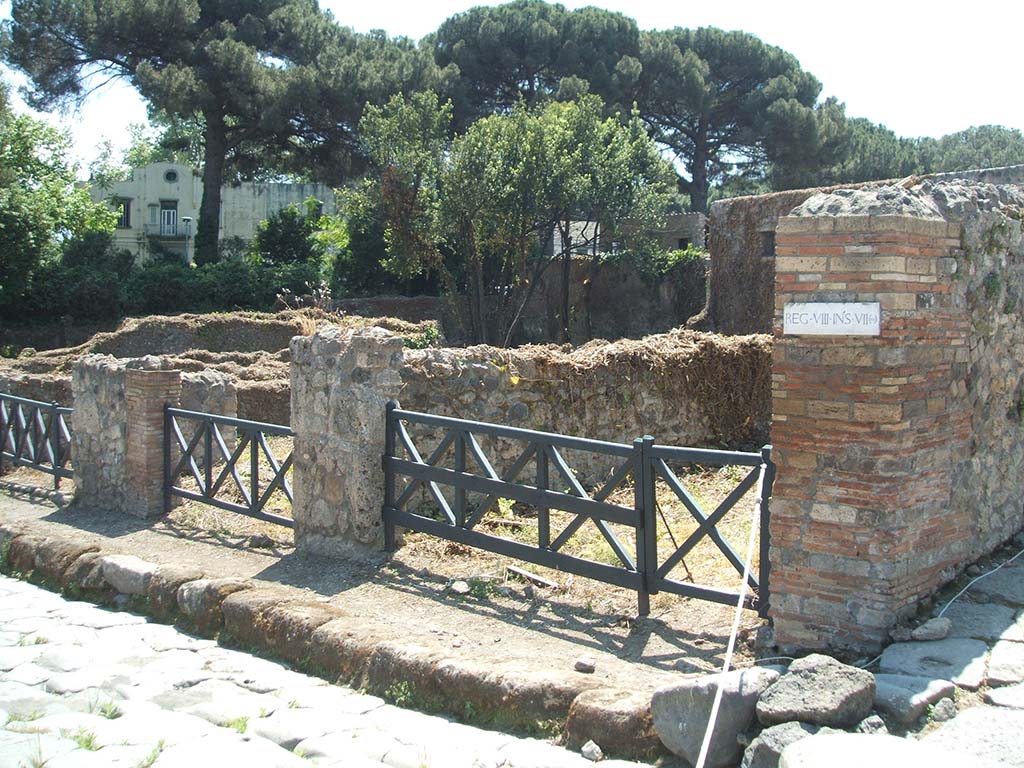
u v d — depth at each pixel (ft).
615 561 22.27
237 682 17.22
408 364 29.58
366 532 23.59
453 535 21.89
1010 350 19.66
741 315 80.94
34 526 29.53
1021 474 20.74
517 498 20.43
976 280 17.74
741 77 136.36
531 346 38.19
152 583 22.21
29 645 19.72
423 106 99.86
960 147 198.08
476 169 93.25
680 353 37.88
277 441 42.14
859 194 15.75
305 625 18.42
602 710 13.67
